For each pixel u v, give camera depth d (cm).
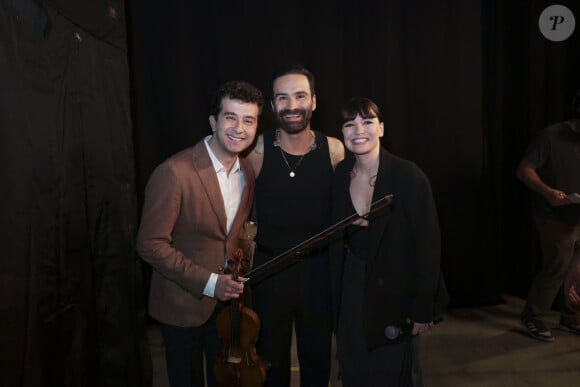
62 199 158
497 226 358
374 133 169
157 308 181
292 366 270
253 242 191
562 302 306
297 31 317
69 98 165
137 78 312
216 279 166
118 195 204
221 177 176
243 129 165
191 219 170
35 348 141
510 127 355
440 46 331
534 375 254
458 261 349
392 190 170
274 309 193
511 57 347
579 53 343
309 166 191
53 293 151
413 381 179
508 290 375
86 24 179
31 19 140
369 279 172
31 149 139
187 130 318
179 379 182
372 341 174
